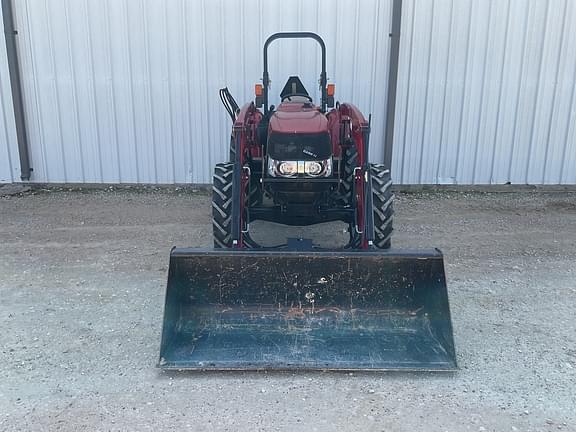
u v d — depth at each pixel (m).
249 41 6.62
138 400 3.02
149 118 6.87
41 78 6.77
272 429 2.80
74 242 5.27
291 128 3.97
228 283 3.48
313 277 3.48
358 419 2.88
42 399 3.03
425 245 5.24
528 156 7.06
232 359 3.23
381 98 6.80
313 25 6.58
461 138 6.96
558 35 6.69
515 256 5.01
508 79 6.80
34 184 7.09
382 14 6.55
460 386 3.15
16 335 3.64
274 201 4.22
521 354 3.46
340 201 4.40
